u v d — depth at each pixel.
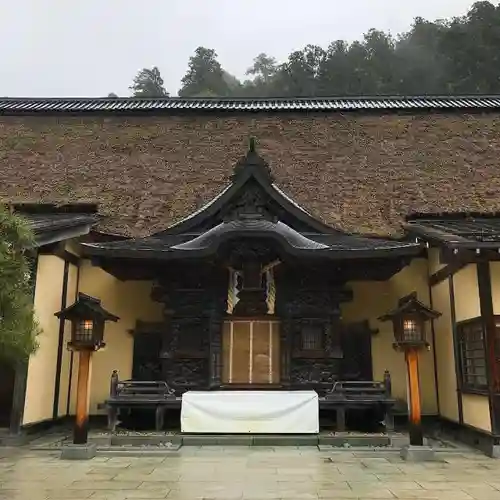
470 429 9.16
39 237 9.19
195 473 6.80
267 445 8.77
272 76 59.00
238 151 15.14
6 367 9.66
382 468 7.15
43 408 9.79
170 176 13.91
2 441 8.69
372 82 46.69
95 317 8.20
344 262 10.10
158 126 16.58
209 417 9.09
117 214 12.26
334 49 52.84
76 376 11.23
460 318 9.70
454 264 9.72
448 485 6.22
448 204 12.23
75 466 7.24
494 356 8.47
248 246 10.05
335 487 6.09
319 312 10.43
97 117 17.14
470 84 43.28
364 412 10.06
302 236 10.53
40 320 9.62
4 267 5.12
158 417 9.44
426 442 9.12
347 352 11.46
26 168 14.16
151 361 11.39
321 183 13.60
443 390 10.64
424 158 14.62
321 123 16.72
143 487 6.07
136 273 10.56
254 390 10.17
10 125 16.59
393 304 11.56
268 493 5.82
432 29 53.41
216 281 10.60
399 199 12.71
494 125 16.23
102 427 10.72
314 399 9.15
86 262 11.68
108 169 14.18
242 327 10.63
